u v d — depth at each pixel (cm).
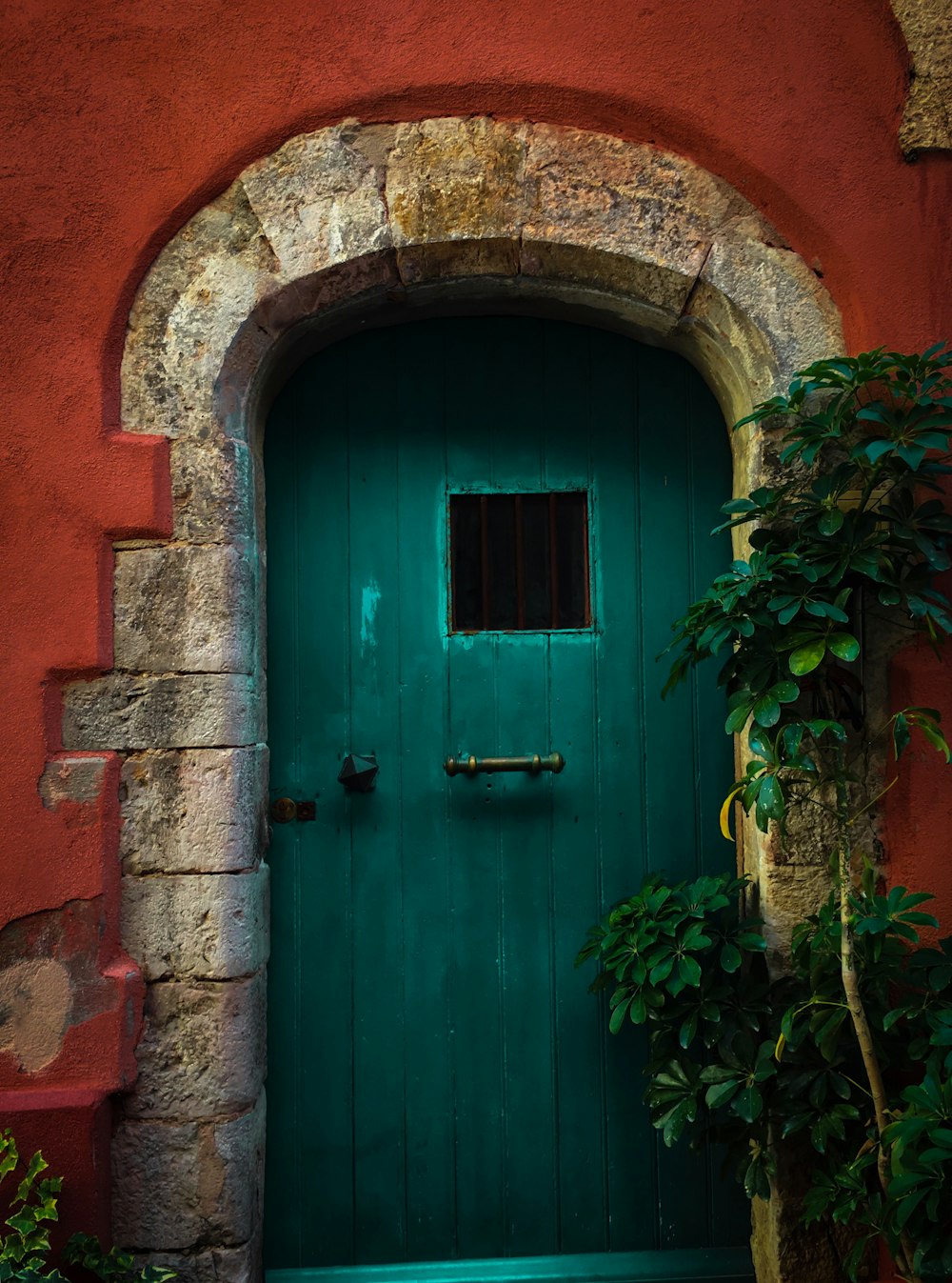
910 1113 212
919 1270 208
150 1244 241
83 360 249
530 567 288
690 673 286
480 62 257
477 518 288
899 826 254
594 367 288
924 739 254
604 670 285
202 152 253
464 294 278
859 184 259
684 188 259
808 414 254
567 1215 277
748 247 259
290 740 280
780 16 260
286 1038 276
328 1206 275
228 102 254
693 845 283
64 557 246
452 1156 277
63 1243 232
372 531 285
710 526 288
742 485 273
